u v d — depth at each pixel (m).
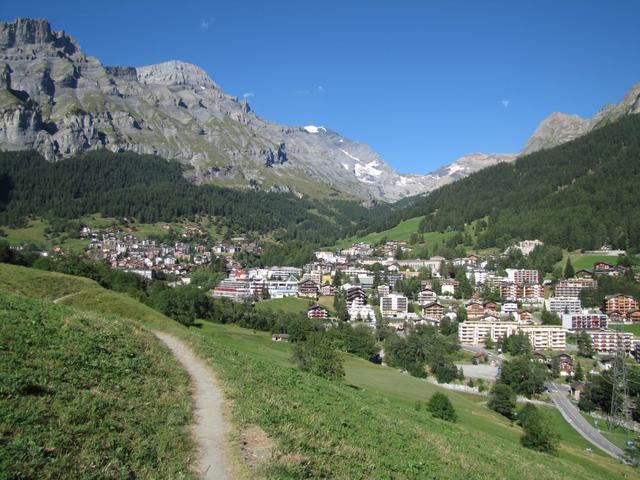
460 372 152.38
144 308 74.81
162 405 26.06
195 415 26.41
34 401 21.53
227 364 40.62
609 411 124.88
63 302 71.25
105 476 17.80
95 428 20.83
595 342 195.50
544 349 196.62
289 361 90.50
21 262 135.38
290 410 30.61
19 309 36.12
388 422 39.69
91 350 31.12
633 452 92.75
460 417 88.50
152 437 21.75
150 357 35.12
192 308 144.62
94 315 44.75
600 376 135.25
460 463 35.12
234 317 164.50
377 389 92.44
